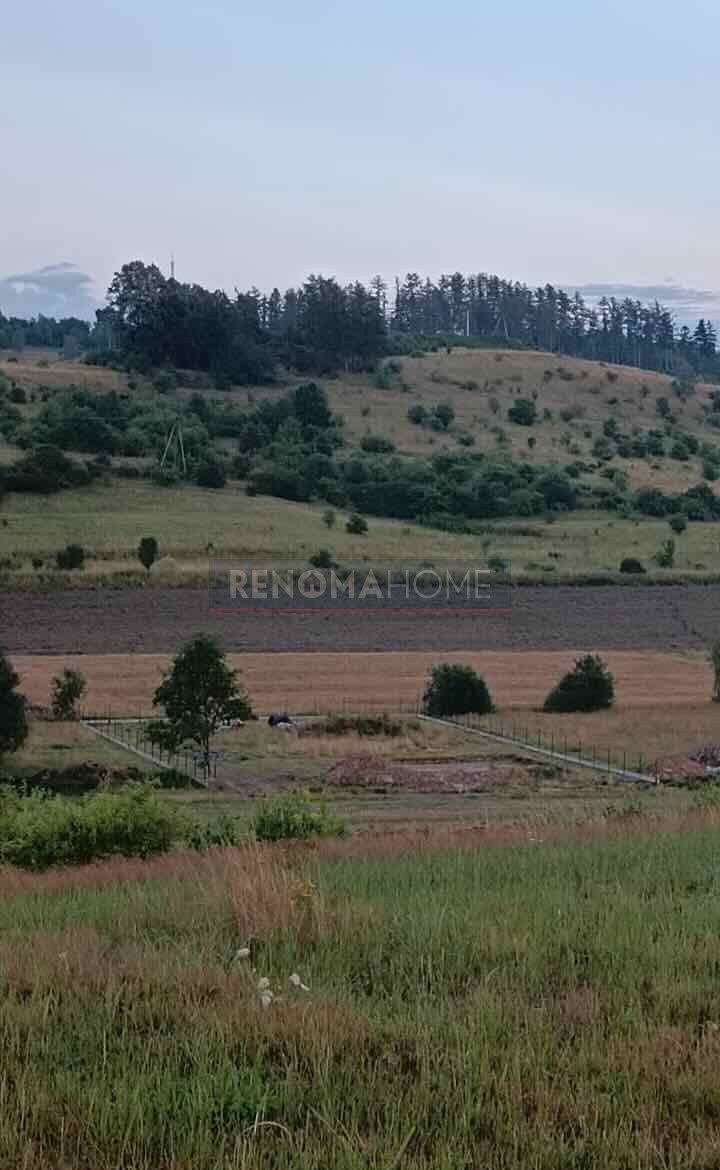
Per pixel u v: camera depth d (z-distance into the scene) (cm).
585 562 14588
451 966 1302
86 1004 1155
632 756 6606
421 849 2397
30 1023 1100
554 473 19588
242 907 1543
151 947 1372
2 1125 888
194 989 1194
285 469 18112
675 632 11900
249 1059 1030
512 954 1344
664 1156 872
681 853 2114
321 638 10881
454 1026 1080
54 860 2838
